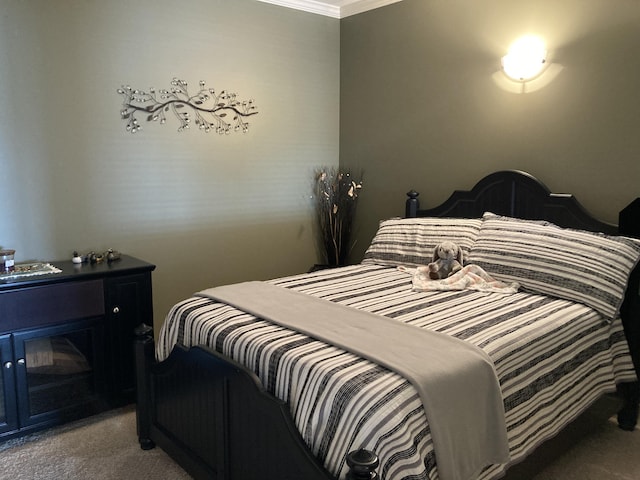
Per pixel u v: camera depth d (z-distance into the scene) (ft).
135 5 10.18
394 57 12.40
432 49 11.58
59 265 9.04
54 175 9.55
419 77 11.91
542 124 9.80
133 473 7.13
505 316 6.89
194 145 11.32
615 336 7.86
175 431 7.07
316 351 5.62
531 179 9.77
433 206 11.97
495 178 10.34
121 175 10.37
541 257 8.23
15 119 9.02
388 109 12.69
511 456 5.67
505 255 8.66
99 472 7.14
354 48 13.34
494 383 5.43
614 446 7.82
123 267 8.82
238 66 11.83
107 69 9.96
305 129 13.29
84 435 8.15
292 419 5.17
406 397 4.75
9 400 7.77
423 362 5.21
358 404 4.72
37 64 9.16
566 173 9.54
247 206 12.38
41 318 7.90
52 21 9.23
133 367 8.98
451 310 7.17
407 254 10.18
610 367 7.57
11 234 9.18
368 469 4.07
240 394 5.72
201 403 6.42
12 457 7.48
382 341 5.79
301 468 4.97
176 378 6.89
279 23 12.44
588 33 9.02
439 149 11.69
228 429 6.01
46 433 8.18
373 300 7.74
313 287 8.55
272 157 12.70
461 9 10.94
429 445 4.73
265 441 5.43
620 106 8.72
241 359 6.09
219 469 6.16
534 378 6.15
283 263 13.26
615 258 7.76
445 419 4.89
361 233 13.80
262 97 12.34
